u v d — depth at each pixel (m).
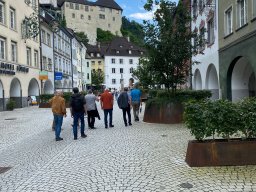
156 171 7.52
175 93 17.98
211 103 7.89
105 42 122.00
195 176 7.00
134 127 15.46
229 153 7.72
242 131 7.83
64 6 120.38
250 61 17.70
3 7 33.12
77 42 77.06
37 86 42.78
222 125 7.78
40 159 9.26
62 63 58.75
